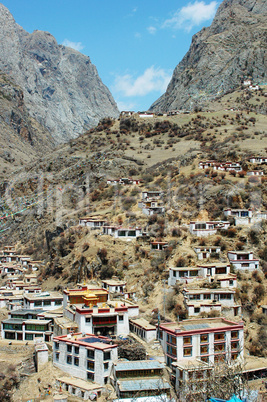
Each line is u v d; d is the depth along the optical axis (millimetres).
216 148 191250
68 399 79688
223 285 107312
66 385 83312
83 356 85750
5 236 199000
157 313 102625
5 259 172000
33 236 183625
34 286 134750
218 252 118312
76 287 124312
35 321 104875
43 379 86938
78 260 132500
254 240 122125
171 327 90125
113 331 95938
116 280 118188
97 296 103875
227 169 158375
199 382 67250
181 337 85188
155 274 116438
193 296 102625
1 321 106375
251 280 110312
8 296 127375
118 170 192750
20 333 104188
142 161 196750
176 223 135750
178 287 106688
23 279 146250
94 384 82188
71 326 95250
